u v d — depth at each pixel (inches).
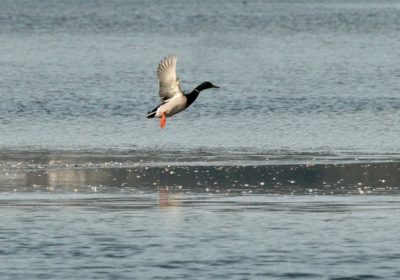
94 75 2442.2
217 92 2043.6
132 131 1517.0
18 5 6845.5
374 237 817.5
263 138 1438.2
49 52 3270.2
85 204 946.1
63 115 1702.8
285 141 1407.5
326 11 6018.7
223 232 834.2
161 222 868.6
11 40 3853.3
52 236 818.8
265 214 901.2
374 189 1024.9
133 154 1290.6
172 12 5964.6
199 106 1796.3
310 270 725.3
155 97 1979.6
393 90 2096.5
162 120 856.9
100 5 6815.9
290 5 6811.0
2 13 5890.8
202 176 1109.7
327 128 1534.2
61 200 965.2
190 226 853.8
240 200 965.8
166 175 1114.7
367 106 1811.0
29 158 1254.3
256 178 1095.0
